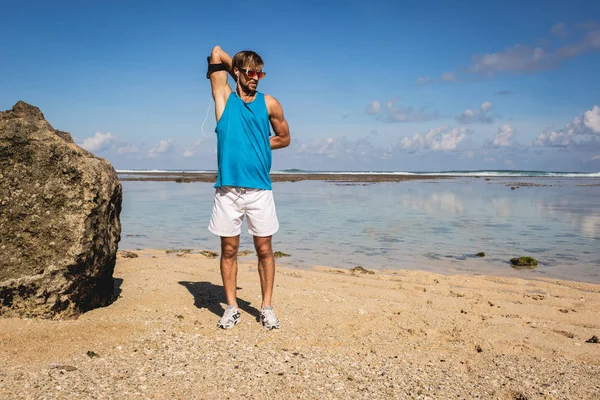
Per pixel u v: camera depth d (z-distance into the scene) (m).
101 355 3.40
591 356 3.86
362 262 8.05
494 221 13.26
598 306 5.43
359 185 34.03
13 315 3.96
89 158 4.30
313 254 8.71
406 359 3.66
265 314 4.22
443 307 5.28
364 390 3.06
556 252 8.95
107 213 4.43
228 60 4.26
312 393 2.98
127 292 5.12
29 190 4.08
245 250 9.09
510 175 67.94
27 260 4.01
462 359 3.72
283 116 4.30
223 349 3.65
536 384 3.24
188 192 25.41
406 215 14.68
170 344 3.68
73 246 4.04
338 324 4.42
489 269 7.57
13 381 2.89
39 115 4.51
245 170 4.04
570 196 22.50
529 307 5.31
